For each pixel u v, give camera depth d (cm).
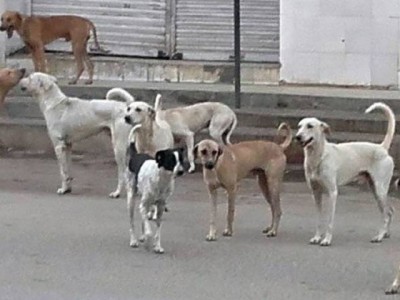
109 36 1820
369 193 1327
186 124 1323
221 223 1128
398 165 1396
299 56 1733
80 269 919
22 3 1806
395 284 862
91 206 1196
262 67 1741
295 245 1031
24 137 1517
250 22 1784
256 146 1062
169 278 895
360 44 1720
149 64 1747
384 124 1478
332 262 965
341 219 1169
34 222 1103
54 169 1435
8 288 854
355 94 1620
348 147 1055
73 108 1260
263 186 1090
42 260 947
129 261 949
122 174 1252
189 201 1246
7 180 1352
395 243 1051
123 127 1236
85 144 1502
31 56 1719
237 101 1552
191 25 1803
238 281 891
